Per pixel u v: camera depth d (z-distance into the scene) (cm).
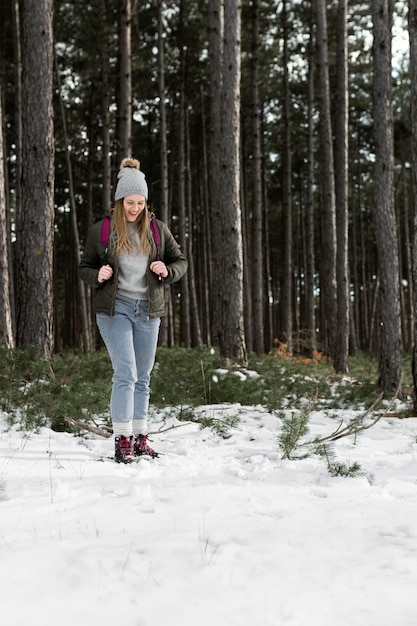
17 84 1775
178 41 2495
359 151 3475
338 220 1667
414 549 254
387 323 1087
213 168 1656
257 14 2088
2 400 604
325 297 1795
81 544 248
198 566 225
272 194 3697
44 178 879
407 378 1348
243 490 353
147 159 3123
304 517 300
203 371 803
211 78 1661
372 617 192
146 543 250
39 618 182
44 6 889
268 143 3231
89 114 2586
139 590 203
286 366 1018
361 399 865
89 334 2252
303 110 3055
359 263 4253
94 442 511
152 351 470
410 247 805
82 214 3303
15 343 891
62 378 689
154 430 613
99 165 2942
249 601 198
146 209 463
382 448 517
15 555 232
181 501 326
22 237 877
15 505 312
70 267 3122
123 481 371
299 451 486
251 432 600
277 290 4475
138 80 2645
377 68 1127
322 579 219
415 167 744
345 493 354
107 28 2172
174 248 480
